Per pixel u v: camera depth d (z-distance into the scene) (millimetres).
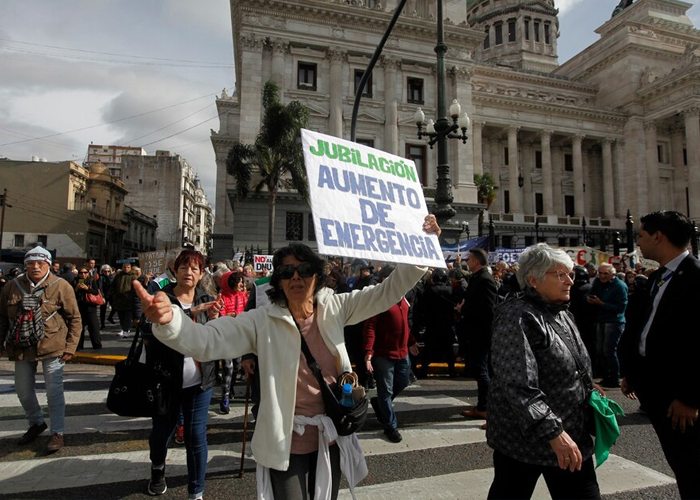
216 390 7582
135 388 3512
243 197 23062
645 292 3320
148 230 61906
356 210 2824
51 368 4723
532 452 2361
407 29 31453
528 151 46375
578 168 44094
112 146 78062
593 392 2537
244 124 28281
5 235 40969
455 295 8891
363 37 30953
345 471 2439
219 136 42969
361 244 2740
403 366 5516
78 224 42250
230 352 2352
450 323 8727
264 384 2355
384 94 31469
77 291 10734
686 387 2854
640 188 44656
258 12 29125
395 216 3016
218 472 4242
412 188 3256
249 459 4555
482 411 5910
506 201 44688
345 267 13359
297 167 22141
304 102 29781
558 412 2412
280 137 21844
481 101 40906
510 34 63969
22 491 3830
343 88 30812
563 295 2531
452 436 5250
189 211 76812
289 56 29922
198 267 3980
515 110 42219
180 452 4742
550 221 42594
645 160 45562
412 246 2961
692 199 41625
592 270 11320
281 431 2293
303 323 2557
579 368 2504
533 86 48406
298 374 2459
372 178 3016
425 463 4480
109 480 4059
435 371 9383
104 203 47906
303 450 2391
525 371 2311
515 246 41094
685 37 48688
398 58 31531
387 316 5238
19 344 4625
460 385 8070
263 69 29281
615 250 17484
